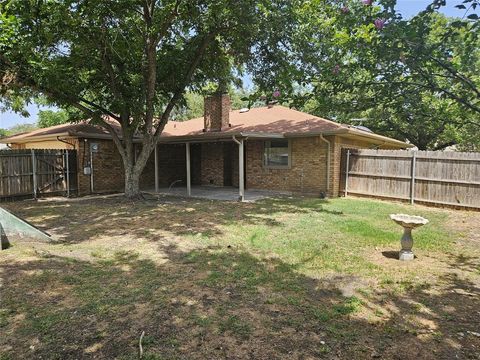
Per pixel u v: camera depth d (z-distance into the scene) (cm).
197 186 1727
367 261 540
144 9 1039
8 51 934
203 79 1343
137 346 297
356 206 1072
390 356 286
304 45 536
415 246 626
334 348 297
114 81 1112
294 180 1404
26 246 618
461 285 446
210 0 952
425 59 193
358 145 1505
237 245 628
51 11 866
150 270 494
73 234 717
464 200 1030
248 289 425
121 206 1088
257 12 983
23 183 1283
